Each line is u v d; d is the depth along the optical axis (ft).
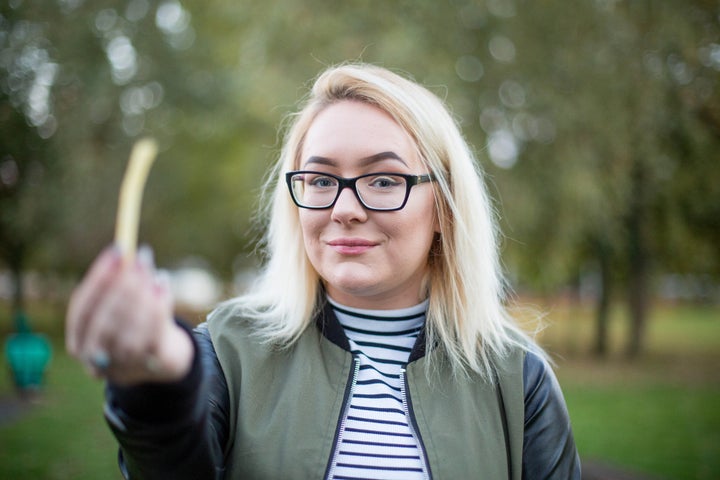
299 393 4.51
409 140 4.68
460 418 4.60
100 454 19.86
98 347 2.52
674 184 39.32
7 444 20.80
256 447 4.32
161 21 47.52
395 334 4.94
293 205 5.05
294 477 4.26
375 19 32.55
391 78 4.88
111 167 46.98
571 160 32.78
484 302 5.04
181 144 56.03
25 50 40.88
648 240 44.39
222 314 5.02
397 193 4.52
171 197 57.77
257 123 46.80
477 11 33.88
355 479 4.36
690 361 46.52
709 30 33.68
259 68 34.83
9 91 41.32
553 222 34.88
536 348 5.32
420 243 4.65
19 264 52.65
